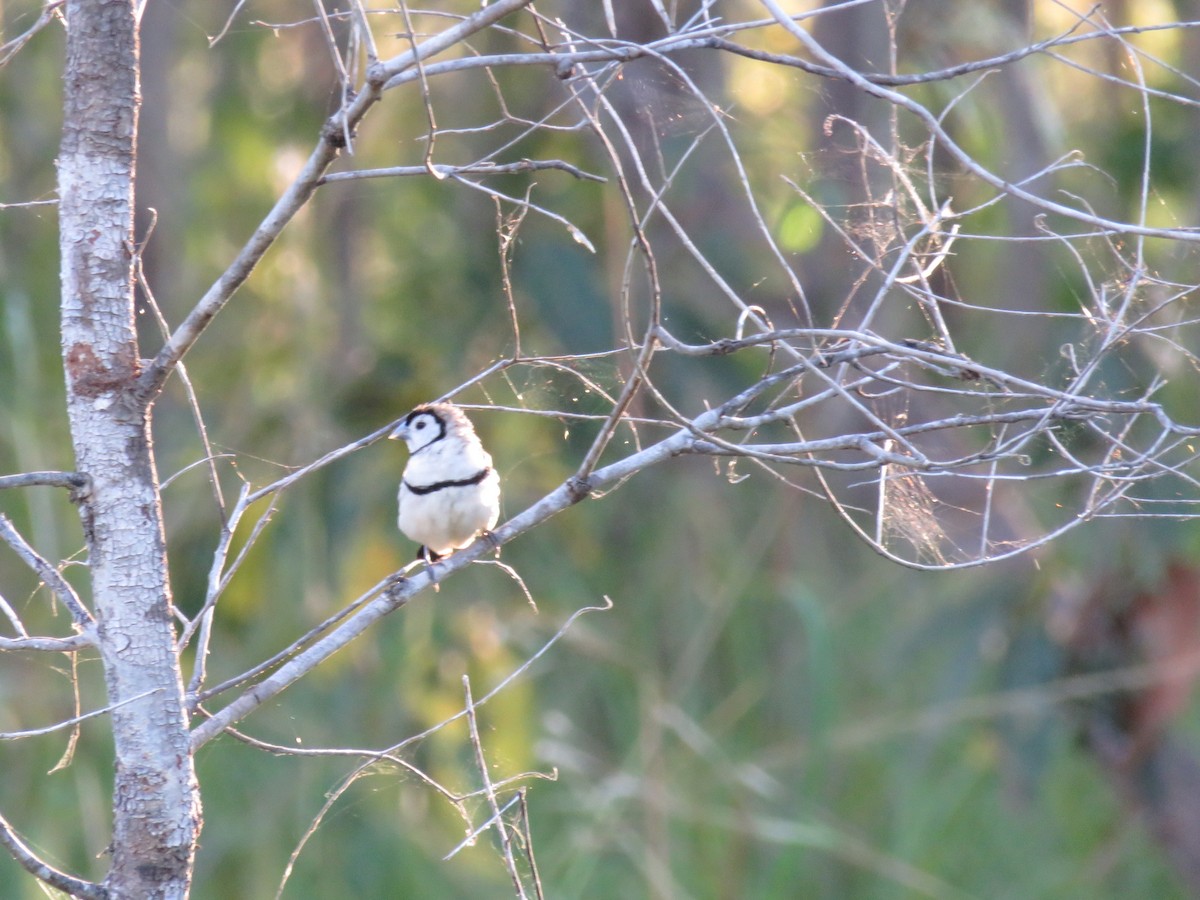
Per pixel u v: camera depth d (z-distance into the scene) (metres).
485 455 7.62
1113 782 11.29
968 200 10.21
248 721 11.13
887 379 4.65
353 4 4.25
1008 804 11.32
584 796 10.46
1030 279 10.43
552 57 4.25
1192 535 10.62
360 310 12.81
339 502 11.16
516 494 11.79
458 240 12.19
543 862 10.66
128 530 4.36
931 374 9.72
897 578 12.04
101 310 4.37
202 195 13.24
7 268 11.82
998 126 10.55
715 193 10.99
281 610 11.11
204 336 12.40
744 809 10.87
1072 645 10.60
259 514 11.08
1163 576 10.28
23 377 10.74
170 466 11.30
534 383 9.68
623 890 10.88
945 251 5.05
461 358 11.62
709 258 10.92
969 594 10.78
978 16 10.35
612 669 11.92
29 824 10.30
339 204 13.02
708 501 12.45
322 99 12.76
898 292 9.36
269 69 13.34
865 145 6.04
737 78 11.04
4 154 12.61
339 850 10.69
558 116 11.03
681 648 11.91
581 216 11.28
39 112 12.65
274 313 12.75
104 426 4.36
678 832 10.73
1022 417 4.79
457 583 12.00
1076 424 7.86
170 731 4.37
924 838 10.96
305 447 11.38
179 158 13.01
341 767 10.98
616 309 10.68
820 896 10.85
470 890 10.53
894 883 10.85
